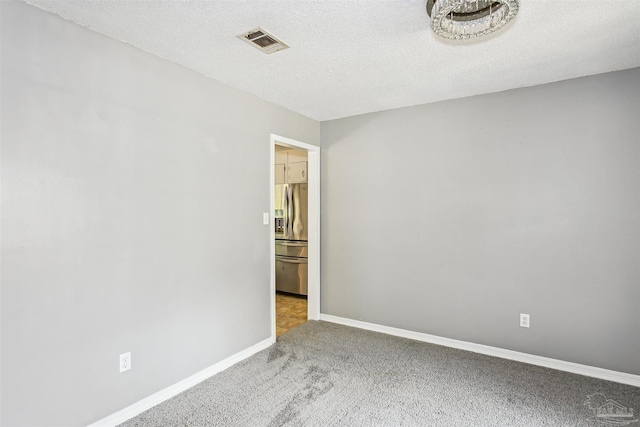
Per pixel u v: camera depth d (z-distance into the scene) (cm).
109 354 202
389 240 353
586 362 262
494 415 209
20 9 167
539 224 279
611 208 253
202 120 259
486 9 163
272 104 328
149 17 183
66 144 183
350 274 379
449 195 319
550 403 222
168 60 235
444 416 208
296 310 445
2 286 162
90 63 194
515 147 289
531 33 200
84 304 191
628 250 247
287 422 203
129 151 212
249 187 301
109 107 202
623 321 249
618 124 251
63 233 182
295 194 513
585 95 262
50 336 177
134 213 214
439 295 324
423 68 250
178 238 241
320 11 178
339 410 215
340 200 385
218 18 184
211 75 262
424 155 332
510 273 291
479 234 305
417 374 263
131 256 213
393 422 202
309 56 230
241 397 231
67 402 183
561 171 270
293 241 518
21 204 168
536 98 280
